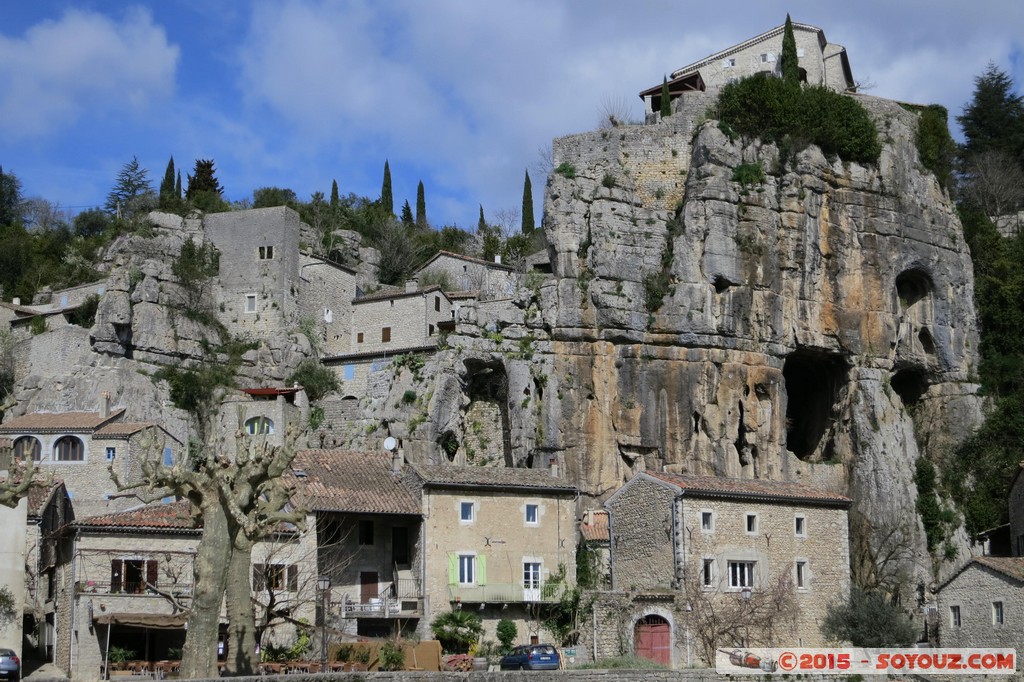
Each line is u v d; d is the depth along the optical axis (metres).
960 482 92.81
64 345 98.12
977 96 125.06
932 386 98.75
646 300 91.62
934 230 100.00
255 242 108.06
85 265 118.62
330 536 62.56
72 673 54.44
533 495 66.75
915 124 104.00
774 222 94.19
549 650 54.94
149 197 137.00
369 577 64.06
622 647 62.28
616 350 90.62
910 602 85.50
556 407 89.19
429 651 57.06
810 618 67.38
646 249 93.31
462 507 64.88
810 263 94.69
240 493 47.62
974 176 117.12
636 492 68.50
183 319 102.88
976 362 99.56
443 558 63.69
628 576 67.50
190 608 50.31
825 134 97.25
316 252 120.06
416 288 109.12
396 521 65.25
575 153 96.88
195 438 94.62
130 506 80.69
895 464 92.31
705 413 89.62
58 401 95.88
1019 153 121.88
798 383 100.44
